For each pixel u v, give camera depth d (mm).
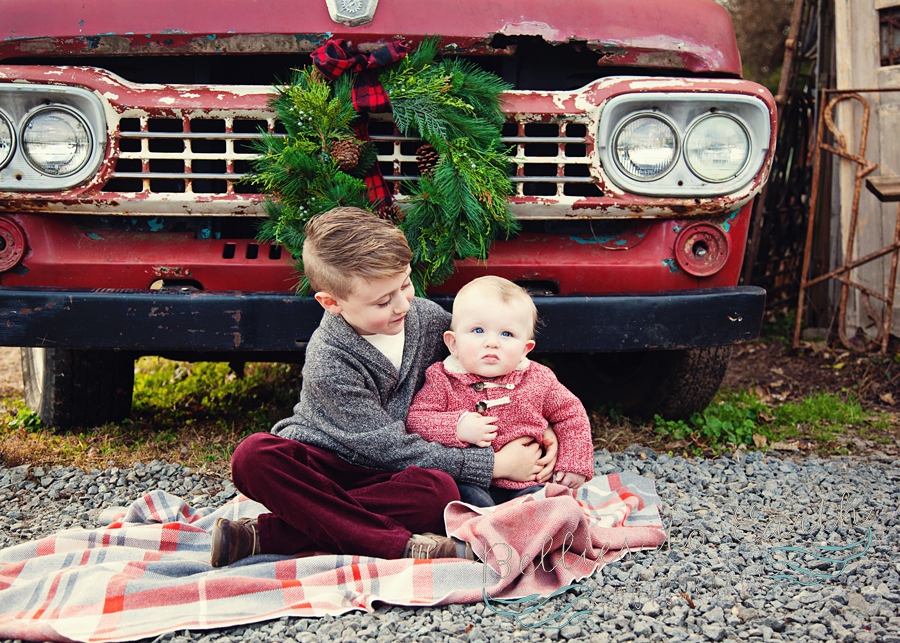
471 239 2572
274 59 2801
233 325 2566
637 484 2645
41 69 2496
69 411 3283
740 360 4898
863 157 4582
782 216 5734
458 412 2229
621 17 2686
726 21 2846
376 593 1948
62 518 2500
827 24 5195
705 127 2676
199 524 2352
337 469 2158
